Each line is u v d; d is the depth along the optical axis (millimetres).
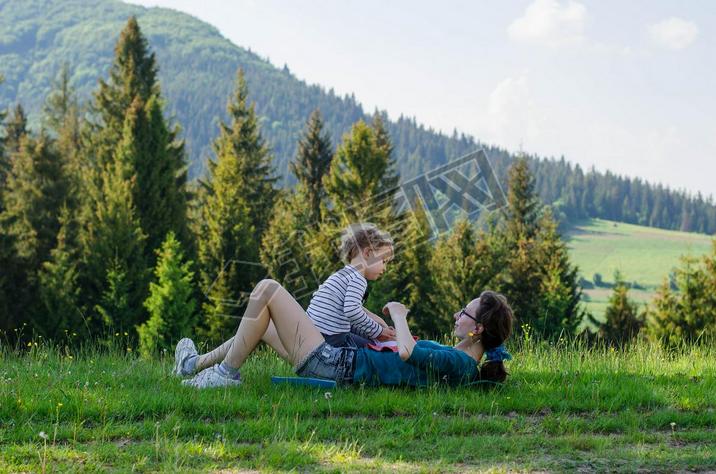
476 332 6004
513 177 58094
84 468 3896
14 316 33969
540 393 5984
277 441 4457
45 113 56969
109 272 32125
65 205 38688
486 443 4527
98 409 4969
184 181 46188
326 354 5828
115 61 49281
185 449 4199
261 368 6879
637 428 5066
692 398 5930
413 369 5879
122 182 38250
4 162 46625
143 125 40281
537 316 41188
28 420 4730
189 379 6031
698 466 4191
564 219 198875
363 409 5262
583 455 4383
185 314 27703
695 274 36500
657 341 8922
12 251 34969
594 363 7699
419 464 4141
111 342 8664
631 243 185375
